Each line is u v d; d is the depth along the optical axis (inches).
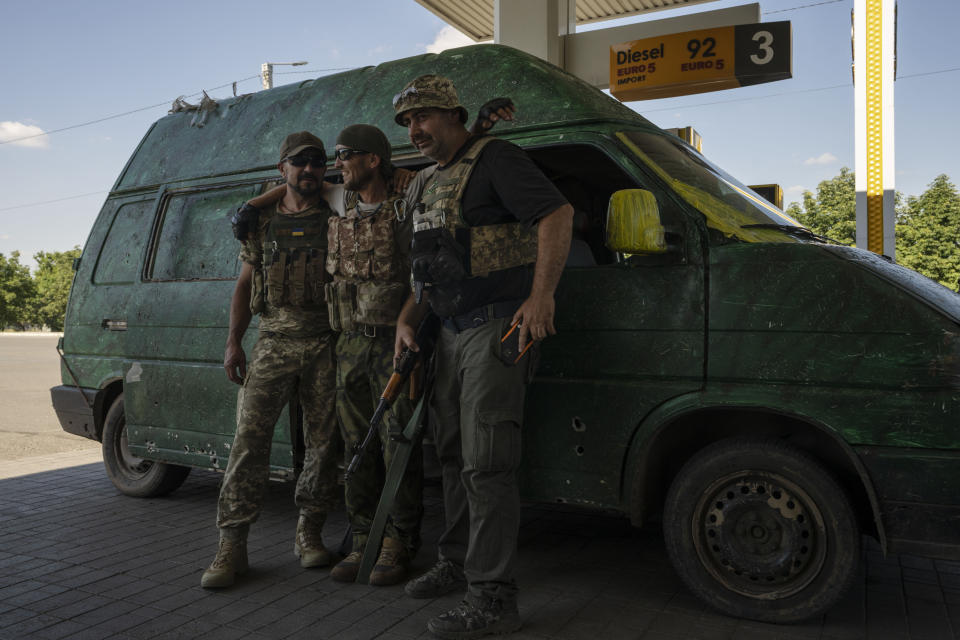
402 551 134.8
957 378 100.3
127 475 198.4
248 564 135.3
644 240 108.8
